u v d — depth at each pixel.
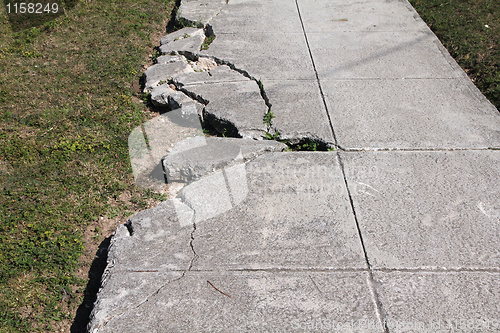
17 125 4.68
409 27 6.44
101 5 7.68
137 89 5.38
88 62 5.91
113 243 3.04
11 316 2.81
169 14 7.54
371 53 5.72
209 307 2.58
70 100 5.09
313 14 7.01
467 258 2.88
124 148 4.30
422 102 4.65
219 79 5.24
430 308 2.56
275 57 5.66
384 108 4.56
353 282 2.72
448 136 4.10
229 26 6.62
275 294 2.65
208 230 3.12
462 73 5.23
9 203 3.65
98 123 4.66
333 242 3.00
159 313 2.56
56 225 3.45
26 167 4.06
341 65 5.45
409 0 7.54
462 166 3.71
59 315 2.85
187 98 4.91
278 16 6.95
